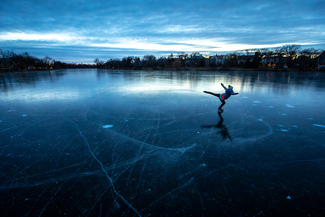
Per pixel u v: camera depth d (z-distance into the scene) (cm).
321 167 338
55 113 691
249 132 505
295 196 267
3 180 305
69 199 262
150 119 620
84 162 357
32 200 261
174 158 371
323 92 1168
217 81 1950
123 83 1758
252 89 1317
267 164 349
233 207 247
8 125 561
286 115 662
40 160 364
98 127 545
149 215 234
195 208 246
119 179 306
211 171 327
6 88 1382
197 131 512
